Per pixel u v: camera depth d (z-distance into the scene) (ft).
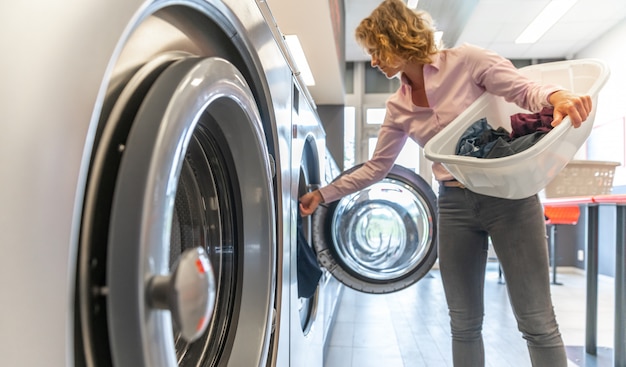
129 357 1.21
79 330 1.14
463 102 3.82
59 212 0.99
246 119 2.10
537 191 3.51
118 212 1.22
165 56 1.61
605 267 14.90
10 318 0.88
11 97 0.88
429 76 3.88
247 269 2.47
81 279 1.13
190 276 1.26
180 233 2.23
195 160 2.28
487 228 3.83
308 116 4.37
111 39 1.15
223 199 2.49
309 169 5.38
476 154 3.55
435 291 12.37
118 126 1.31
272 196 2.48
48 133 0.95
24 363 0.91
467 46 3.85
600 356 6.95
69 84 1.01
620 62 14.30
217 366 2.34
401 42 3.75
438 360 6.70
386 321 9.01
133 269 1.20
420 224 5.66
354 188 4.65
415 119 4.18
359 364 6.51
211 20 1.90
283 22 7.44
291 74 3.24
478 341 4.10
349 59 17.92
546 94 3.18
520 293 3.67
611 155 14.78
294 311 3.31
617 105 14.44
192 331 1.30
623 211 6.16
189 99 1.43
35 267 0.93
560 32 15.23
